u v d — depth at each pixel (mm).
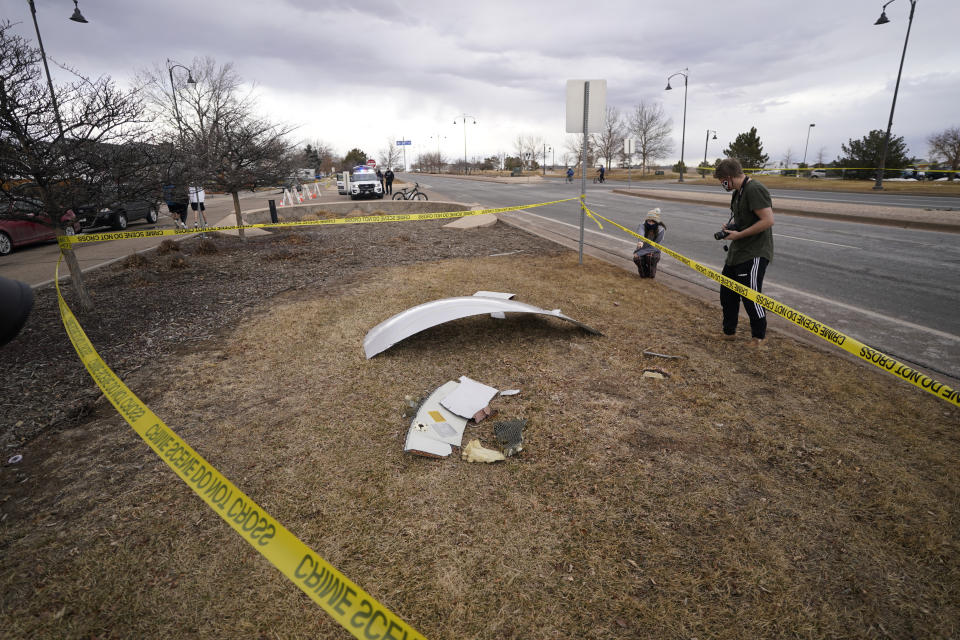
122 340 4977
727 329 4629
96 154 5648
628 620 1856
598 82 7336
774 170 45125
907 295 6336
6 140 5195
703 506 2436
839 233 11539
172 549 2254
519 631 1820
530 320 5176
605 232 12523
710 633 1804
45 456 3012
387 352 4367
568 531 2287
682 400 3486
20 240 12062
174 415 3408
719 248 9875
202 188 10336
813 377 3836
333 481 2662
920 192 23234
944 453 2820
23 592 2045
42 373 4227
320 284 7047
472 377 3869
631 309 5641
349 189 27406
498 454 2836
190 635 1847
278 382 3885
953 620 1835
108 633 1862
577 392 3609
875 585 1990
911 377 2516
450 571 2080
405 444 2951
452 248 10016
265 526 1509
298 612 1938
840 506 2426
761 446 2924
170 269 8312
